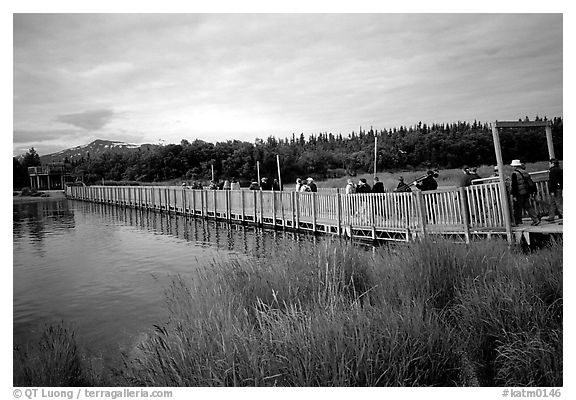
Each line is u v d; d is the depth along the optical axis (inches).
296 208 712.4
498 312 181.5
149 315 302.4
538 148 590.9
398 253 262.1
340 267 234.5
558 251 231.1
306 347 151.6
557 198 377.1
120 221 1087.0
